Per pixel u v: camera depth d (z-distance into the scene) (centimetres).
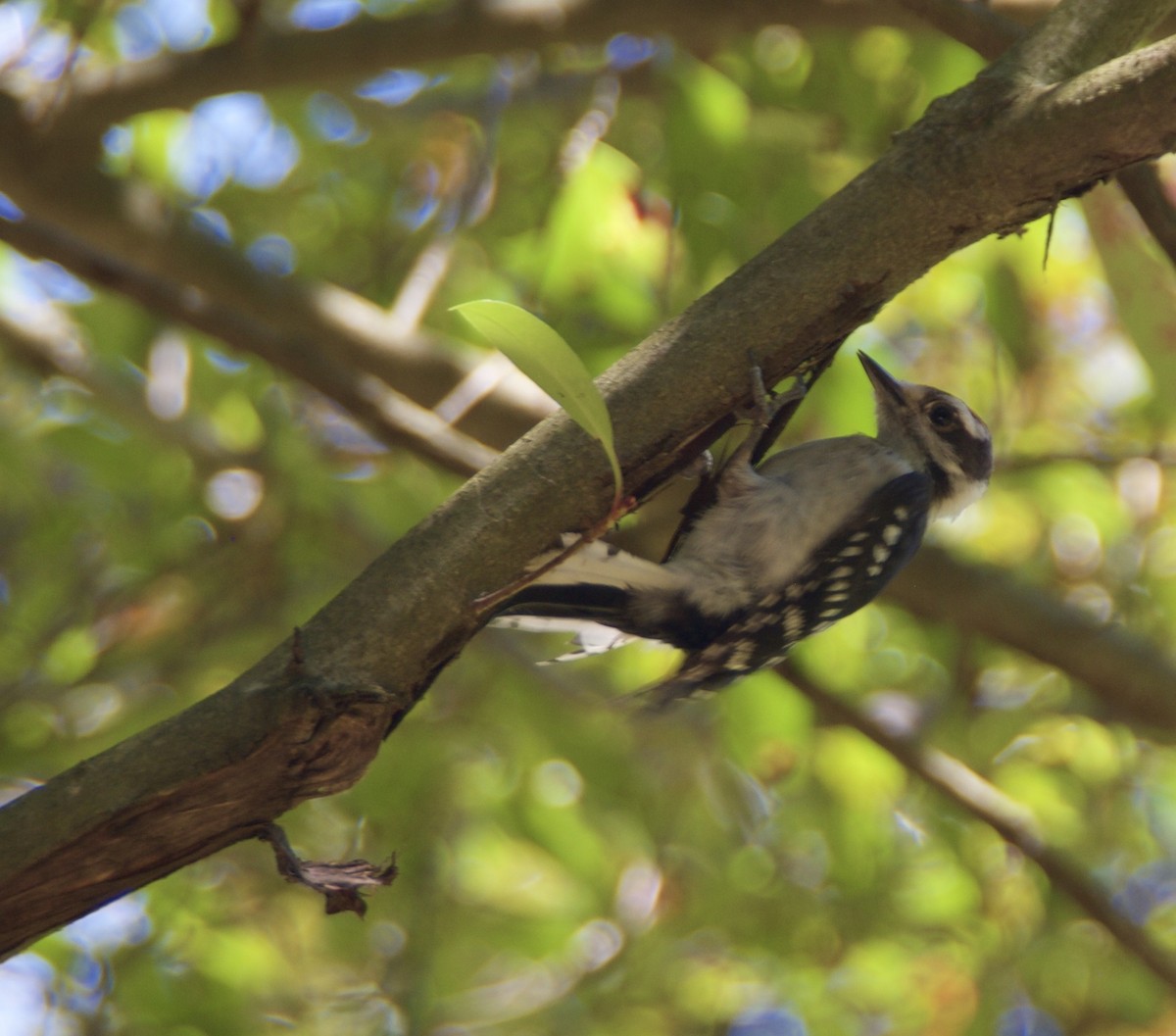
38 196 1088
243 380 1285
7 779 1127
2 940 471
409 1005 1120
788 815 1343
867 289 529
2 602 1251
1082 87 505
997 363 1179
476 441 1034
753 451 871
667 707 917
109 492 1287
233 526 1223
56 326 1277
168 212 1095
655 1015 1378
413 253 1349
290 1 1180
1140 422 1289
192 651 1195
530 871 1334
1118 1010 1307
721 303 527
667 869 1358
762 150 1009
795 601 866
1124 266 1020
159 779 461
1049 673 1368
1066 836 1320
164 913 1139
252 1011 1170
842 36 1068
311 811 1238
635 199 1053
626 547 1001
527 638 1301
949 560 997
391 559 503
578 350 1063
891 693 1362
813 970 1359
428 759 1202
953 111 527
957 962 1337
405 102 1335
